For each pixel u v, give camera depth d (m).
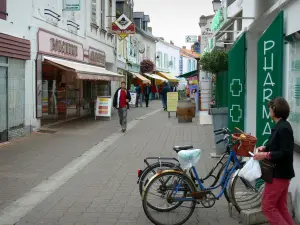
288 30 6.12
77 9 17.84
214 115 10.17
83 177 8.38
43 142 12.82
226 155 6.20
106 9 26.25
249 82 9.19
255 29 8.85
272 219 4.79
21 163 9.71
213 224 5.66
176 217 5.67
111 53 28.11
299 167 5.53
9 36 12.66
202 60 18.69
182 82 63.38
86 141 13.20
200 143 12.66
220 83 20.38
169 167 6.08
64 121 18.95
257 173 4.94
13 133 13.14
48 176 8.47
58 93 18.86
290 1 6.00
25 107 14.02
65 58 18.30
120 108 15.55
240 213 5.75
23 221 5.81
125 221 5.79
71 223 5.72
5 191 7.35
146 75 44.34
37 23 15.05
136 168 9.19
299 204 5.48
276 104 4.73
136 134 14.98
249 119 9.20
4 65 12.46
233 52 9.28
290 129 4.65
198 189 5.80
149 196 5.64
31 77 14.49
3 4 12.44
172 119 20.98
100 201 6.71
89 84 23.41
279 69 6.38
